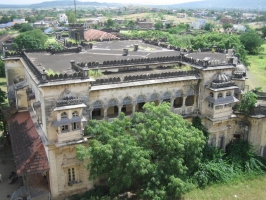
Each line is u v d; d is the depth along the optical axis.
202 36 117.31
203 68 40.53
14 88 45.19
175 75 40.00
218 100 40.72
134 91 37.75
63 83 31.98
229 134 45.56
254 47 162.88
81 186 36.53
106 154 29.27
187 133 33.34
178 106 44.69
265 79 101.31
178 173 32.81
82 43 61.69
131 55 50.91
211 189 38.41
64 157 34.50
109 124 32.38
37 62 43.91
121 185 31.34
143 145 32.22
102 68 41.06
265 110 44.16
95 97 35.53
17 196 35.41
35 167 33.56
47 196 35.16
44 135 34.91
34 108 38.34
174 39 115.56
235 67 42.75
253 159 43.50
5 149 49.09
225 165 41.56
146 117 33.69
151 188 31.41
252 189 38.97
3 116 48.91
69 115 32.62
